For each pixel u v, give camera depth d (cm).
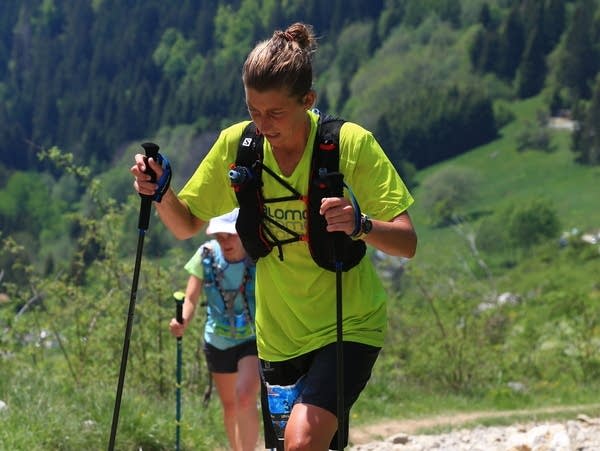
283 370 815
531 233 15550
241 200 779
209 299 1202
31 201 18950
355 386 779
